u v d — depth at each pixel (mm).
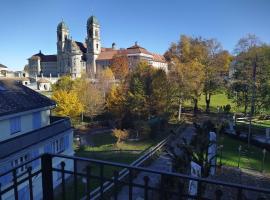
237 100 48594
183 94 48188
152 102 41688
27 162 4840
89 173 4676
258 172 21688
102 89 51750
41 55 145125
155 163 24578
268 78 43281
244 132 36156
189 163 14211
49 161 5098
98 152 30016
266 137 31344
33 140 19469
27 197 17656
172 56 55875
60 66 133500
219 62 53469
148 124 36562
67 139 23969
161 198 4094
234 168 21953
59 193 19250
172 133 33844
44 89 98125
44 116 23688
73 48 124750
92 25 122500
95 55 124188
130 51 107188
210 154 15938
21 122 20609
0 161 16172
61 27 131125
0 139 18469
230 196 12516
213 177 17375
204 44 54656
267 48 44469
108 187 16609
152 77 42750
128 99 42531
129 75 47000
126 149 31109
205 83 53438
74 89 50375
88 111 47188
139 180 19297
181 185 3977
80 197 17734
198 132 16047
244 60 45688
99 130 43906
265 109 45344
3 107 19016
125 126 43438
